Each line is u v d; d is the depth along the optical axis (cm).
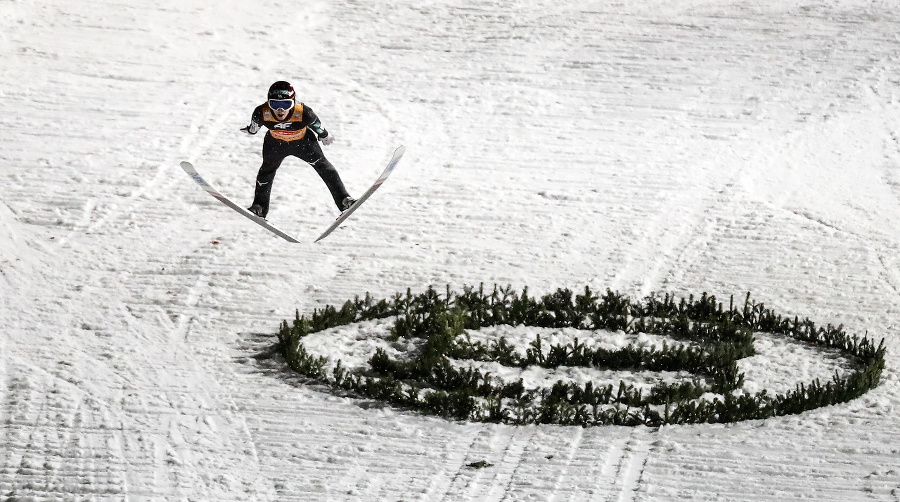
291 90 3519
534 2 7188
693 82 6078
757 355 3516
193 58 6309
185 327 3703
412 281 4053
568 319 3744
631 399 3206
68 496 2780
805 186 4959
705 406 3136
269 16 6969
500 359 3500
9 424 3091
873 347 3434
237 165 5091
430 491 2789
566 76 6169
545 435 3058
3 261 4138
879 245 4334
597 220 4584
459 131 5525
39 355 3491
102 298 3894
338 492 2789
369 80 6125
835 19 6831
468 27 6825
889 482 2750
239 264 4159
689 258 4247
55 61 6153
